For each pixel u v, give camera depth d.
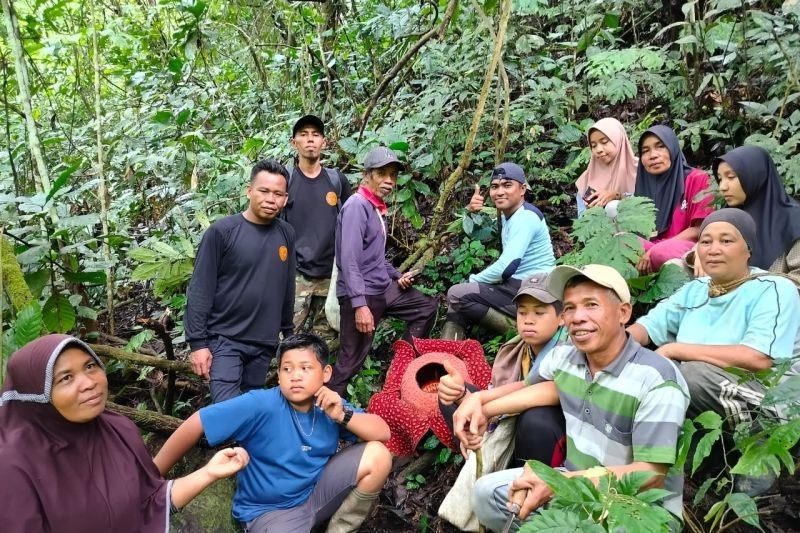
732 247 2.55
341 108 6.48
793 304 2.47
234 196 5.05
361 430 2.62
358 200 3.68
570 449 2.37
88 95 6.98
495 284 3.71
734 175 3.02
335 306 3.95
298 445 2.58
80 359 2.03
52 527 1.98
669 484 2.20
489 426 2.78
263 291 3.25
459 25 5.71
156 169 5.27
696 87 4.52
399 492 3.13
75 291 3.96
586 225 3.07
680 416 2.11
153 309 5.07
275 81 7.12
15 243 3.48
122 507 2.13
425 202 5.30
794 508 2.45
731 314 2.60
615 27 5.03
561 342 2.69
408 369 3.22
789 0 4.45
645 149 3.75
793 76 3.88
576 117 5.48
